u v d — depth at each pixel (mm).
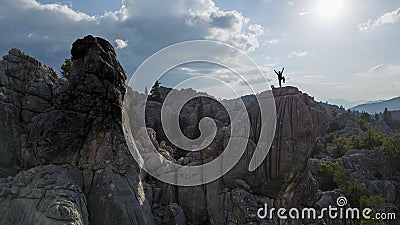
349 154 114000
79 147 35750
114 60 39438
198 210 42969
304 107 42219
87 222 31844
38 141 35031
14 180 32875
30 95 40031
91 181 35250
